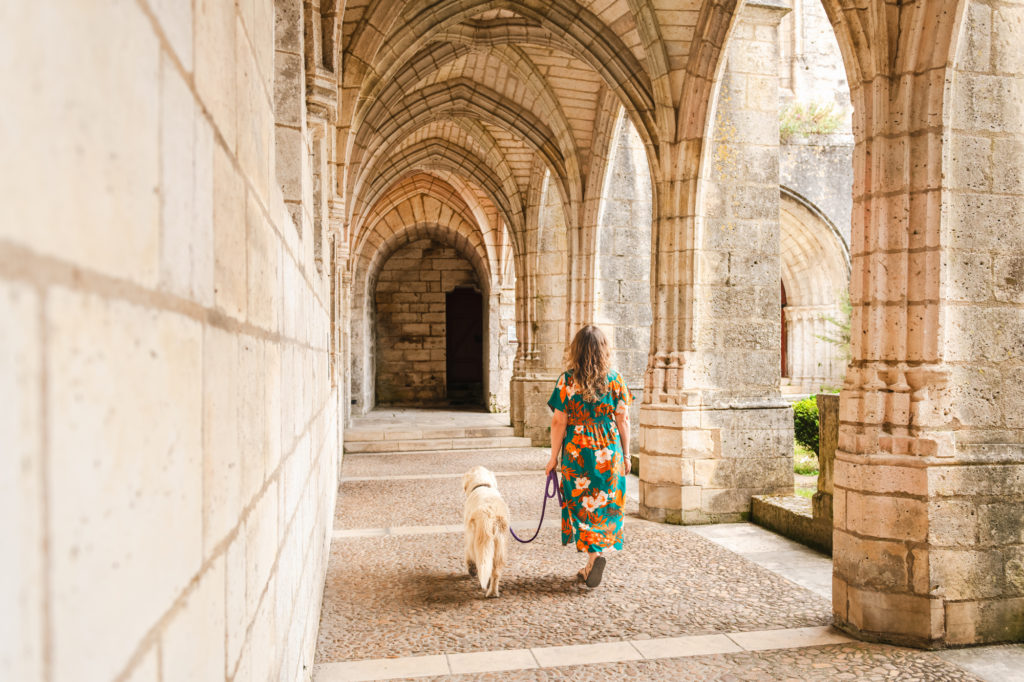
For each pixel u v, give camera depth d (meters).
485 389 18.92
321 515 4.23
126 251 0.63
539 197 12.84
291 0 2.56
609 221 11.11
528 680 3.32
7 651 0.40
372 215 16.16
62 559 0.48
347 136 6.34
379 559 5.33
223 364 1.10
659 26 6.82
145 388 0.68
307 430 2.97
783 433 7.06
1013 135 4.02
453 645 3.71
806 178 15.42
